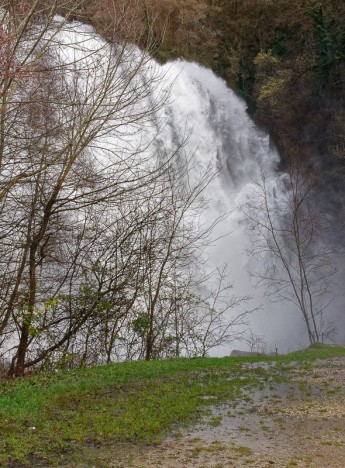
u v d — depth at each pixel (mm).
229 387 11281
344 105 32594
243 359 15133
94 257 15000
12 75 10219
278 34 39188
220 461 7125
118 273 14898
